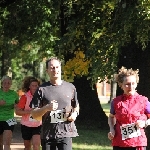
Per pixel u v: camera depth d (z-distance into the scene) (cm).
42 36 2875
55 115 889
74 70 2155
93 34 1892
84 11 2081
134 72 895
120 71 903
